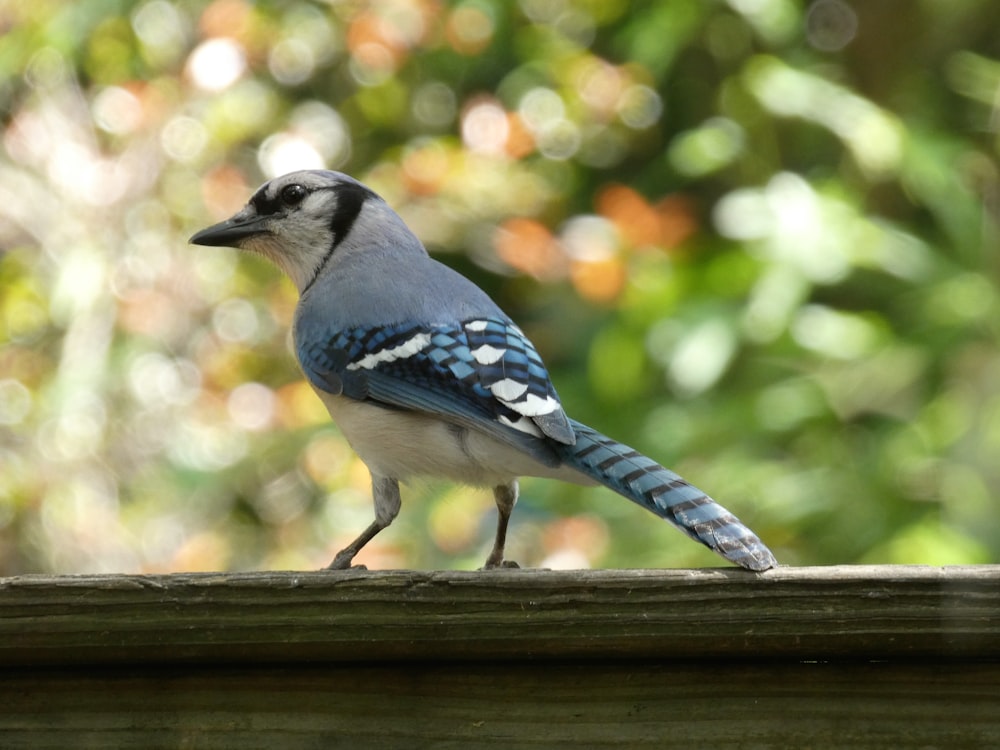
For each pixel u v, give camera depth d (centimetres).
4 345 1150
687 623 401
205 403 1144
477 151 1234
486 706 412
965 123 1388
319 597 408
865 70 1449
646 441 1168
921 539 1080
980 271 1204
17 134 1161
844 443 1192
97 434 1123
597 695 409
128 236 1151
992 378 1149
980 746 397
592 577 404
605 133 1368
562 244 1193
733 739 404
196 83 1162
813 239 1138
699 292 1169
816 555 1144
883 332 1185
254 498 1183
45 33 1182
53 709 415
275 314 1167
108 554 1104
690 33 1329
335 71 1312
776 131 1370
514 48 1373
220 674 416
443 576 407
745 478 1123
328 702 414
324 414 1156
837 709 403
